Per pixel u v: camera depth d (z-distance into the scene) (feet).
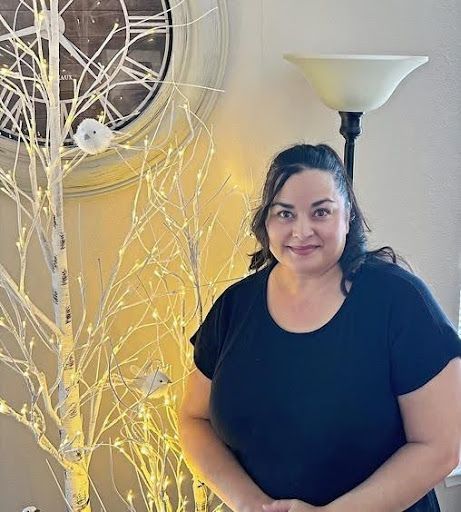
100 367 6.20
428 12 5.75
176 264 6.03
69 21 5.41
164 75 5.54
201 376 4.55
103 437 6.36
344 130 5.26
